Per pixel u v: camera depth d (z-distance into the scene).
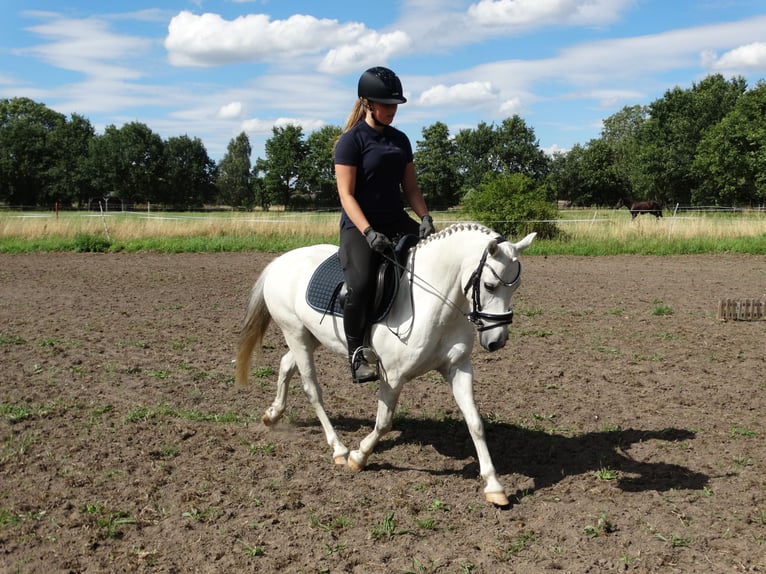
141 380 6.83
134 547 3.66
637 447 5.03
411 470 4.72
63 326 9.42
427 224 4.32
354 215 4.17
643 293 12.45
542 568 3.43
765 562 3.44
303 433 5.48
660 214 34.72
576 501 4.17
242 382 5.63
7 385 6.57
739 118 54.03
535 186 21.64
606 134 100.75
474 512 4.05
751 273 15.35
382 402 4.45
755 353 7.89
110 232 22.72
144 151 77.06
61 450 4.97
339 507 4.11
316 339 5.18
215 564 3.50
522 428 5.51
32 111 84.88
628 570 3.41
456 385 4.19
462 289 4.04
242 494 4.29
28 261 17.88
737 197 55.41
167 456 4.91
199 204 82.25
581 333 9.02
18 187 71.50
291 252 5.43
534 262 17.83
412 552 3.61
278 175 74.56
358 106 4.32
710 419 5.62
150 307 11.05
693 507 4.05
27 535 3.76
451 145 73.81
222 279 14.54
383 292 4.23
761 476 4.46
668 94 66.56
